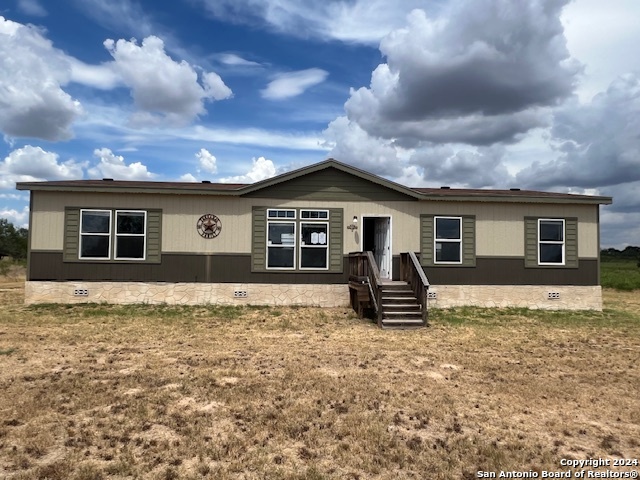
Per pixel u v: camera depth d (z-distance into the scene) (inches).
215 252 604.7
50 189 577.3
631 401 277.4
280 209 613.9
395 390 283.3
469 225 637.9
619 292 1058.1
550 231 653.3
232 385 286.0
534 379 318.0
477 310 609.9
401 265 606.5
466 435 223.5
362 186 624.7
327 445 208.8
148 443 205.3
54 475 177.6
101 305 577.0
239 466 187.5
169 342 407.5
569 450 210.7
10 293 736.3
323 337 446.0
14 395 261.0
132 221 598.2
